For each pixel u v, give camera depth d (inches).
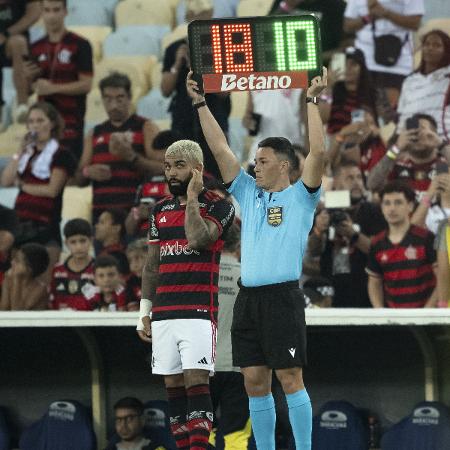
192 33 887.7
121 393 1254.3
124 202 1472.7
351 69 1473.9
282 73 875.4
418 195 1385.3
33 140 1534.2
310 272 1328.7
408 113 1496.1
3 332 1270.9
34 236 1478.8
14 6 1798.7
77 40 1668.3
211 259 901.8
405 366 1216.8
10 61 1785.2
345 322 1076.5
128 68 1781.5
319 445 1165.1
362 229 1326.3
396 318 1075.3
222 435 1072.8
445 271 1197.7
